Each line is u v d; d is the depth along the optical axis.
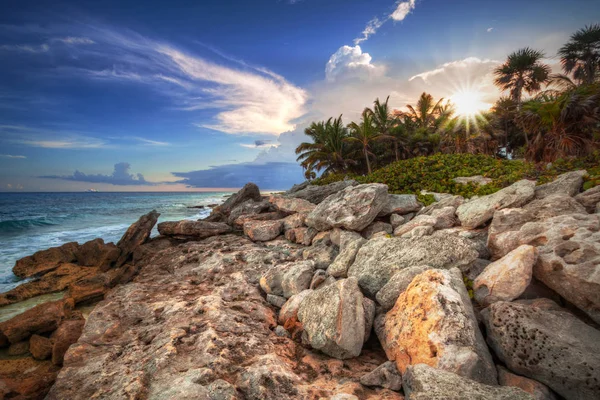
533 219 6.14
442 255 5.64
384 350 4.57
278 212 15.00
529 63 35.88
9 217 36.91
